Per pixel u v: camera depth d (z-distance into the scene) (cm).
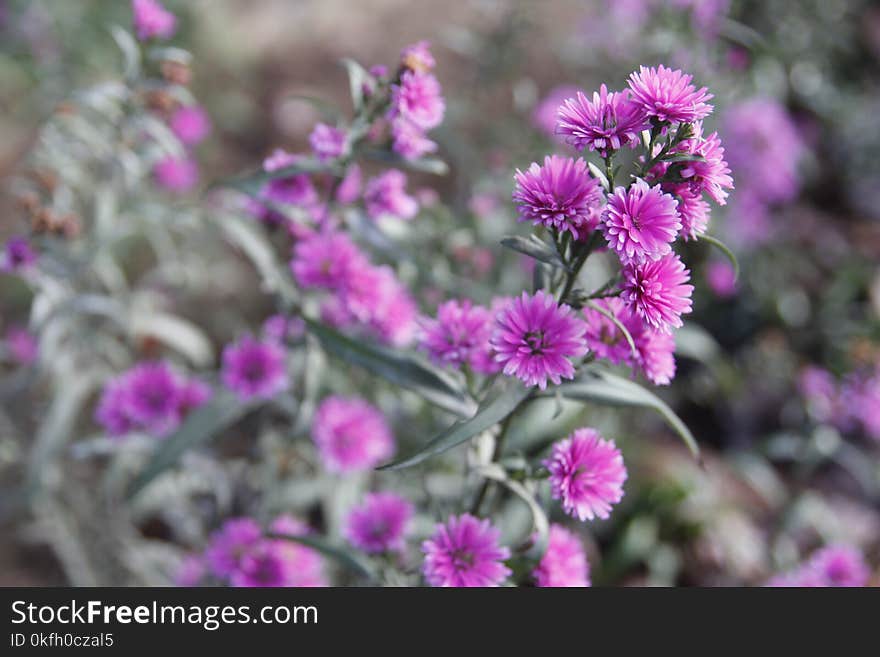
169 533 104
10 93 145
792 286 145
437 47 168
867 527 115
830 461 123
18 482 100
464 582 60
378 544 66
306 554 71
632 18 119
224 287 127
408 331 72
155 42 75
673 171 57
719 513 110
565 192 57
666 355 60
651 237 56
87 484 98
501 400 59
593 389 60
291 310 73
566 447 60
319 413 75
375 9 180
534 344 57
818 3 143
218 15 170
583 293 59
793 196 162
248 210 74
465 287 82
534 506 61
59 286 81
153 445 79
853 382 98
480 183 106
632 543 103
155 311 106
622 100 57
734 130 129
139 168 79
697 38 112
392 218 74
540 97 144
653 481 109
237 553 70
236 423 100
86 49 145
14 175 126
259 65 169
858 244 164
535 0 122
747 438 125
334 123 71
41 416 94
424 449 58
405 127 68
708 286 135
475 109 115
